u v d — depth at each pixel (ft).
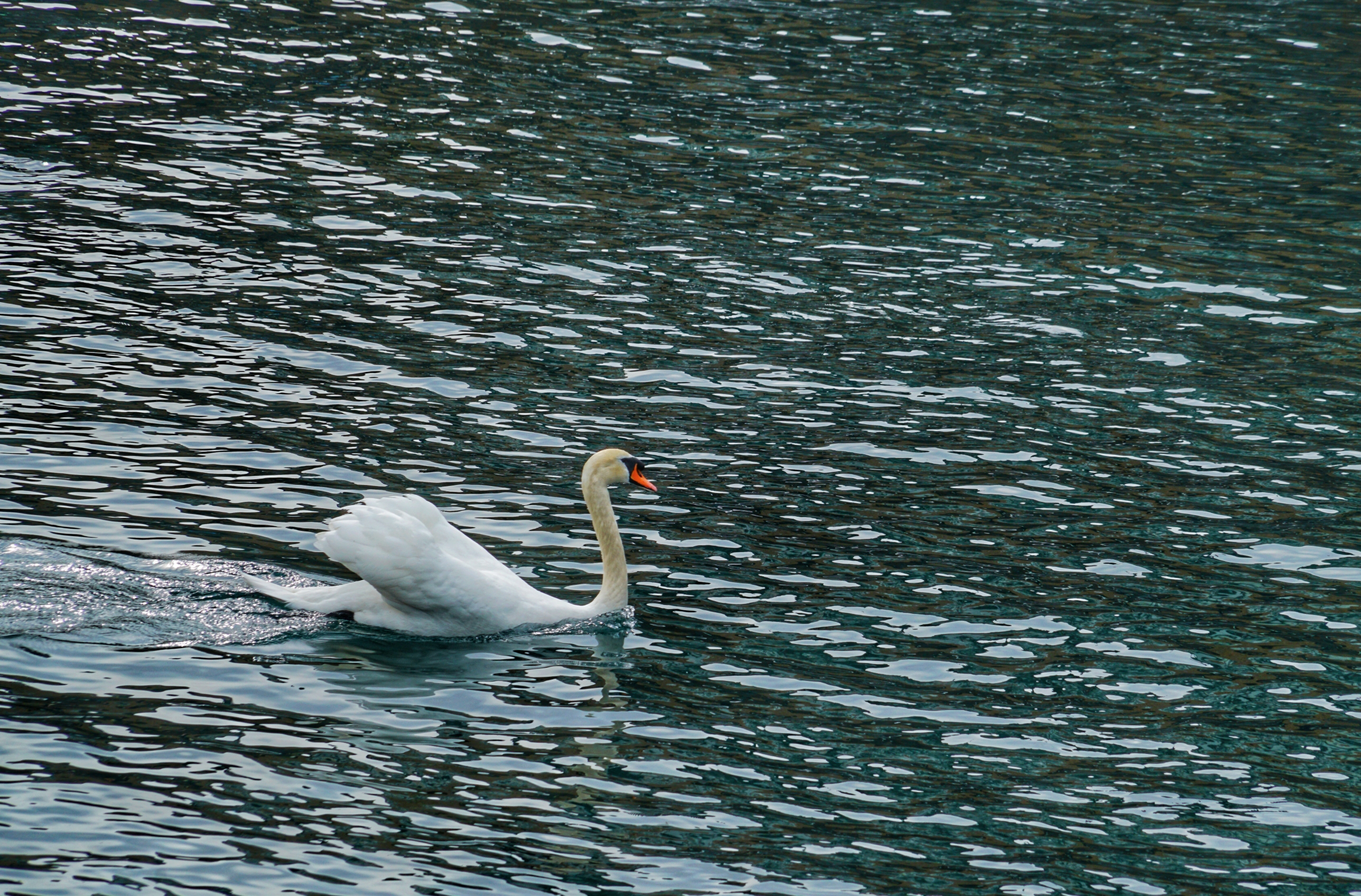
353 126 95.91
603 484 46.34
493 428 59.62
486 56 112.37
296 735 39.19
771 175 93.45
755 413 62.90
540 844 35.45
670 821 36.70
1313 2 142.31
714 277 77.87
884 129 102.83
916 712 42.39
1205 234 88.17
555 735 40.24
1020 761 40.27
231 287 71.20
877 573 50.55
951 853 36.09
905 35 125.08
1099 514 55.57
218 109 96.37
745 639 46.01
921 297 77.10
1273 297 79.41
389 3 123.65
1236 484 58.49
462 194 86.48
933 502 55.98
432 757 38.70
